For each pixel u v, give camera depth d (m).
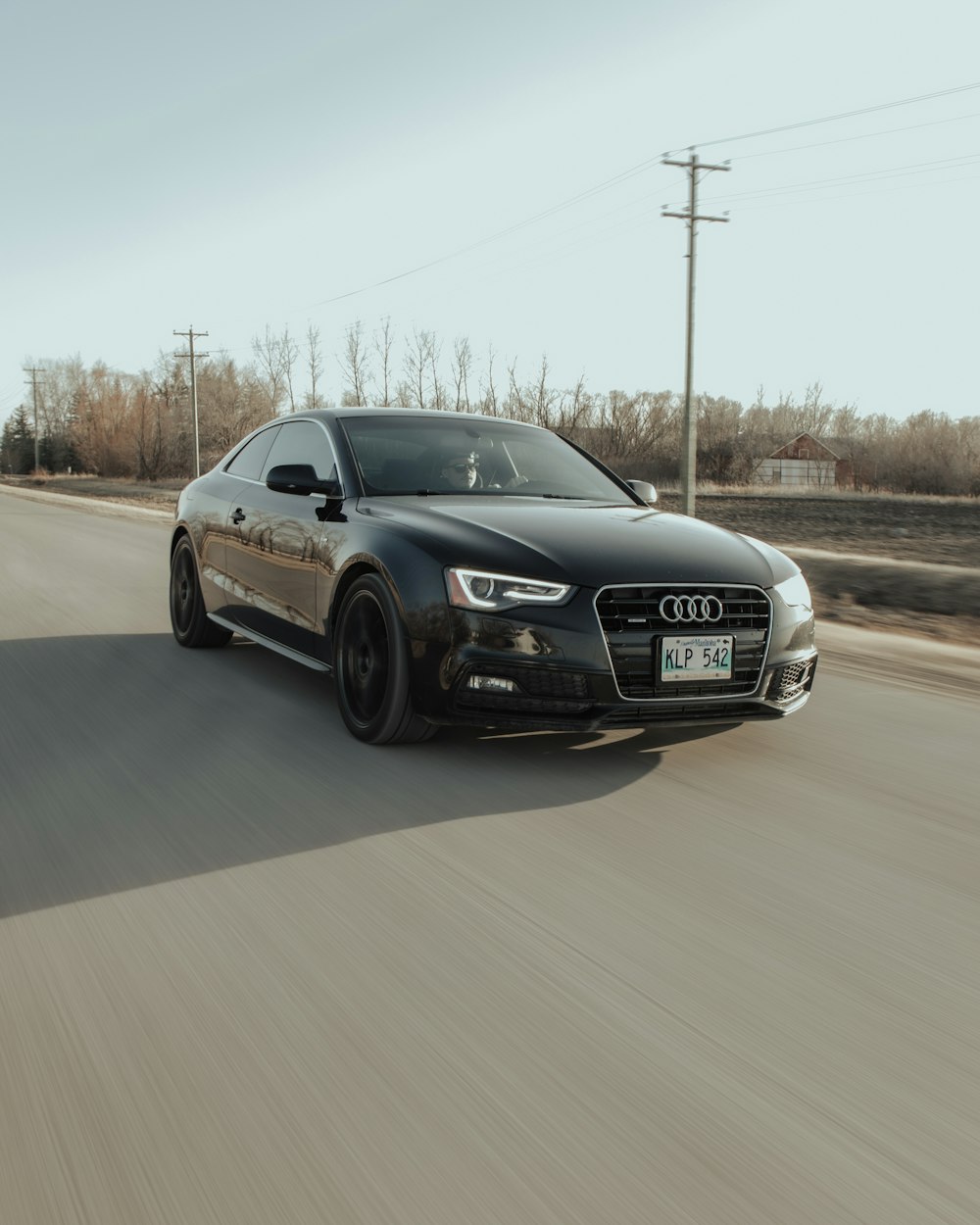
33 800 3.29
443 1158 1.60
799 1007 2.10
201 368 83.50
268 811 3.19
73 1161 1.59
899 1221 1.49
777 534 21.72
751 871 2.82
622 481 5.15
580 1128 1.69
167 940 2.34
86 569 10.57
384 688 3.81
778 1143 1.66
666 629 3.59
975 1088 1.83
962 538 20.70
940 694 5.29
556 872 2.77
